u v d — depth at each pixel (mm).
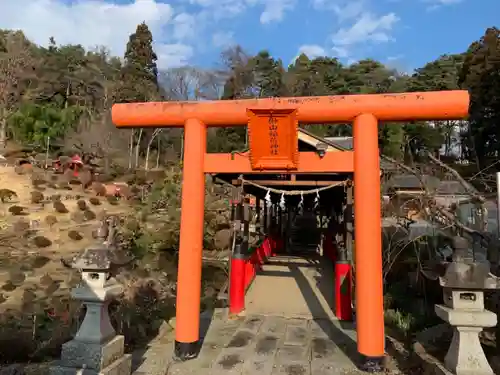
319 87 41438
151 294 10984
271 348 6465
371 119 5785
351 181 7574
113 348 4828
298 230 22016
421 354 5309
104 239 5207
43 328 8078
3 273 15234
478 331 4457
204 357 6031
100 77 44375
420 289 8820
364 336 5398
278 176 9242
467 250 4695
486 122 24234
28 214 23141
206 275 14688
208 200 18266
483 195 7996
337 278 8422
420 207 9898
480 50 25828
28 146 35906
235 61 38625
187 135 6266
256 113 5746
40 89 40781
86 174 30797
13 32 40531
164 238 17766
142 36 46625
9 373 5559
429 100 5629
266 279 11242
